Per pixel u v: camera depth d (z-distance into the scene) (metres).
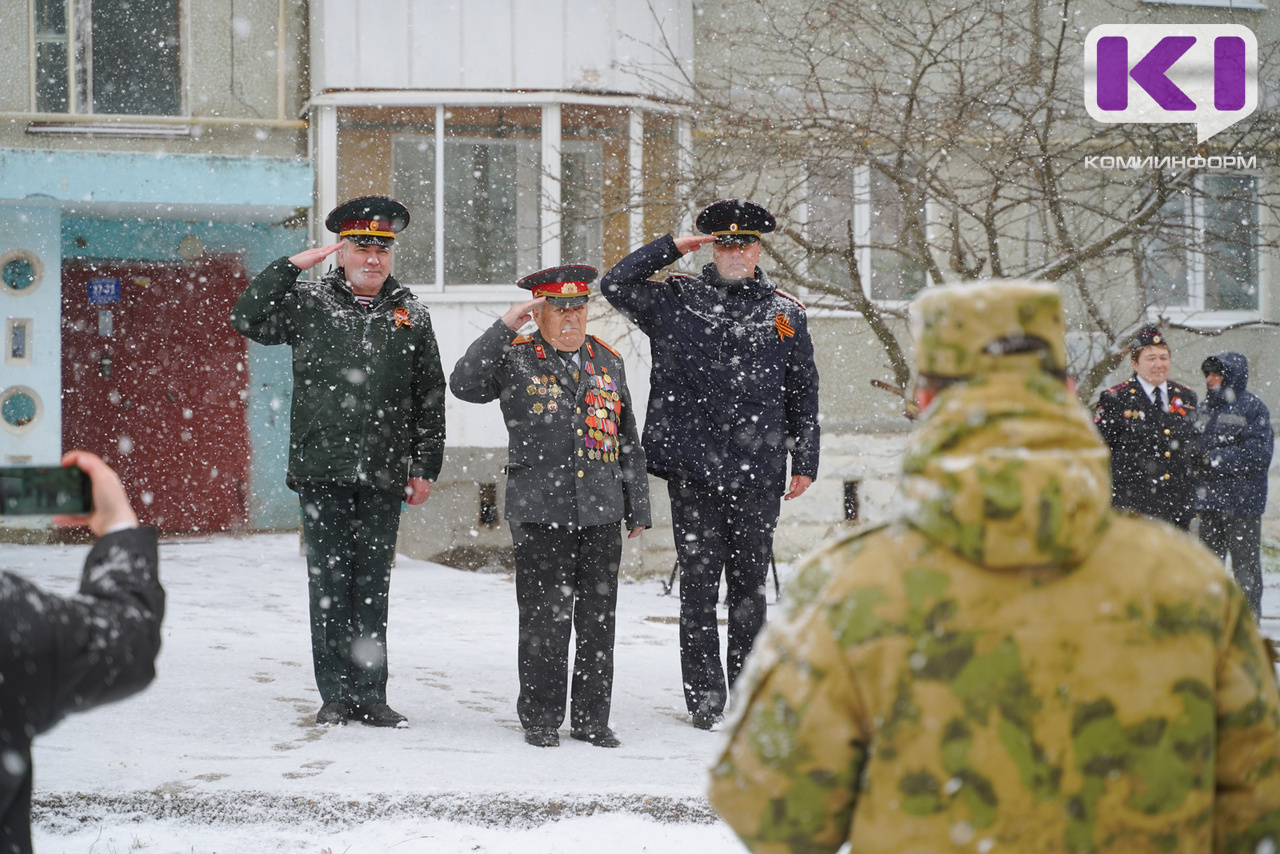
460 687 6.28
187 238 14.25
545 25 12.66
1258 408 9.53
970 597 1.60
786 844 1.70
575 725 5.17
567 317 5.27
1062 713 1.58
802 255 11.77
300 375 5.40
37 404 12.94
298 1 13.66
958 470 1.58
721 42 13.25
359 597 5.41
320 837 3.93
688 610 5.54
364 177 12.81
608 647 5.20
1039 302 1.67
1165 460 7.81
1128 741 1.59
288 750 4.75
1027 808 1.58
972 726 1.58
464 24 12.65
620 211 11.50
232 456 14.62
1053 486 1.55
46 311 12.95
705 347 5.52
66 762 4.43
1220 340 14.19
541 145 12.78
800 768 1.66
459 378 5.22
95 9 13.35
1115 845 1.59
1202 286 14.20
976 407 1.62
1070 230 12.41
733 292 5.62
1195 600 1.65
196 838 3.88
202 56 13.48
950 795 1.58
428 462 5.58
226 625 7.94
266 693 5.86
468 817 4.05
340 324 5.41
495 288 12.85
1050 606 1.59
